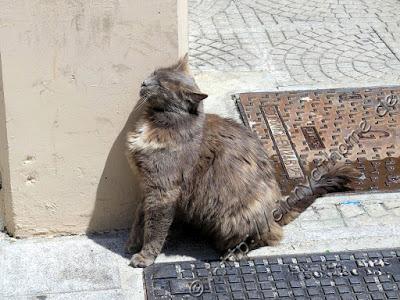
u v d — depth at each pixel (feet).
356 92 8.11
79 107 5.81
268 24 9.65
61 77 5.71
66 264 5.93
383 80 8.38
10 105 5.74
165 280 5.80
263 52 8.94
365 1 10.43
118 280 5.81
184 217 6.02
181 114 5.65
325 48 9.06
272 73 8.49
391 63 8.75
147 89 5.58
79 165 5.99
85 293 5.71
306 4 10.27
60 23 5.55
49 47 5.61
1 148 5.93
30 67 5.65
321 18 9.84
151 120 5.71
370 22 9.75
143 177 5.75
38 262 5.94
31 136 5.85
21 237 6.17
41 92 5.73
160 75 5.59
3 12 5.47
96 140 5.92
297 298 5.69
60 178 6.02
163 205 5.78
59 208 6.12
